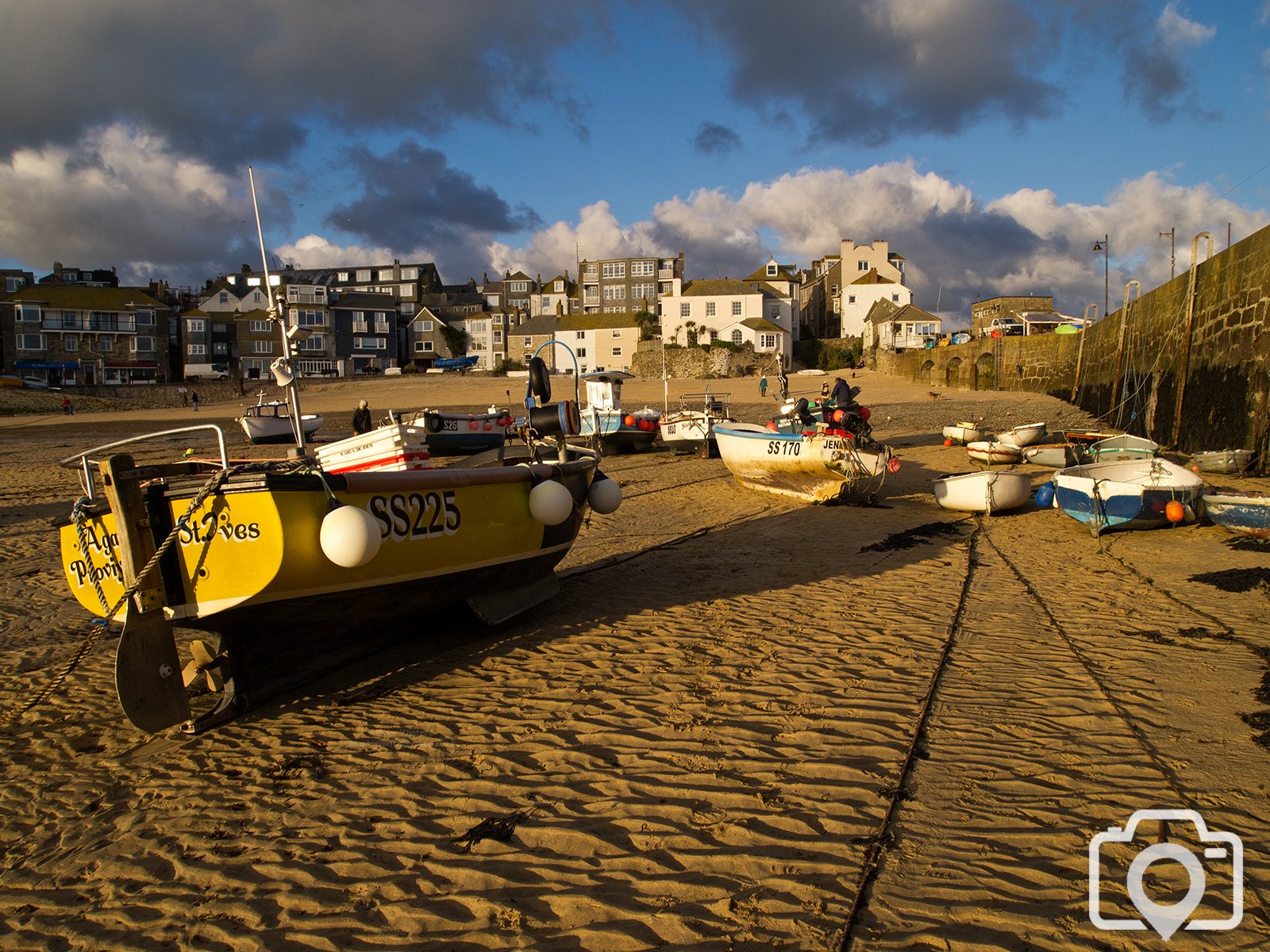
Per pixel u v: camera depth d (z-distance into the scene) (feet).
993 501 38.27
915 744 13.99
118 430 124.98
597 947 9.18
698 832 11.48
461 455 74.23
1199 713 14.93
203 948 9.49
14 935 9.91
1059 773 12.85
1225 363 52.01
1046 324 181.27
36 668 20.25
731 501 45.06
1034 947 8.87
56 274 314.55
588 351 258.78
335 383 223.30
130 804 13.16
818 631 20.93
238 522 15.06
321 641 17.87
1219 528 32.94
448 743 14.92
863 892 9.94
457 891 10.36
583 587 26.16
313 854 11.39
